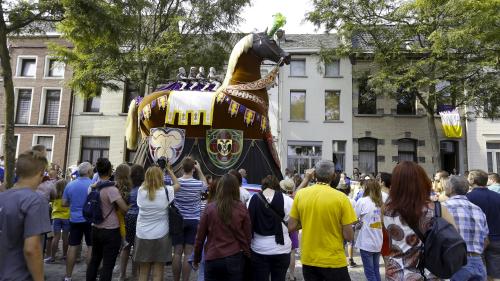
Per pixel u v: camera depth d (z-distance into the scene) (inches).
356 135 927.0
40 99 973.2
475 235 173.3
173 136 353.4
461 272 168.2
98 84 665.0
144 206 195.2
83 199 243.0
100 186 210.2
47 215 114.1
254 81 364.2
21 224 110.0
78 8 351.6
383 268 307.1
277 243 172.1
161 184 198.4
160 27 686.5
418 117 924.6
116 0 406.6
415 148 927.0
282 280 173.6
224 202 164.6
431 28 695.7
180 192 225.0
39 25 425.4
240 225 164.1
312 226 153.1
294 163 925.2
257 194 179.3
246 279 175.6
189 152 353.1
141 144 379.6
